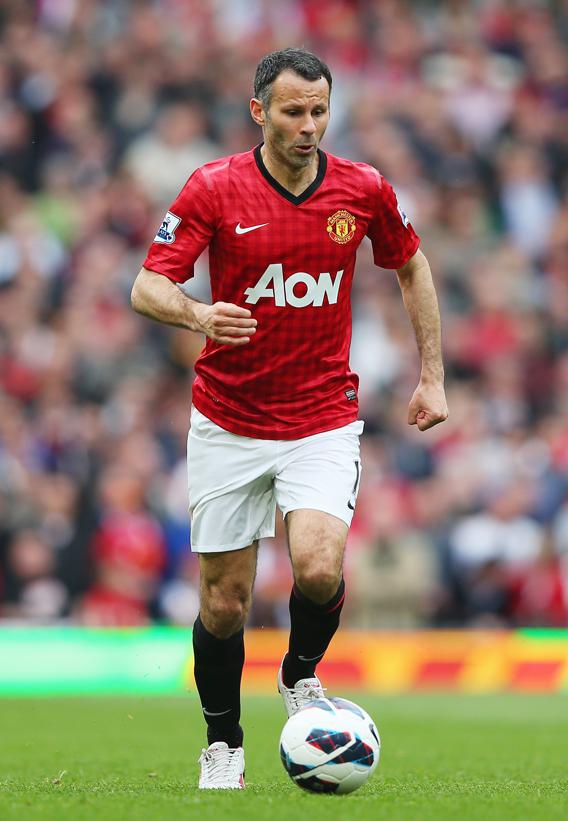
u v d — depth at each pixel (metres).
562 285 68.00
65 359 57.25
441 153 71.19
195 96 69.94
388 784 20.83
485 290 65.12
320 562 18.92
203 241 19.56
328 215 19.59
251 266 19.47
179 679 46.16
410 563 49.47
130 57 71.12
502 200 70.88
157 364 58.03
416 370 59.72
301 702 20.83
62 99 68.56
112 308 60.00
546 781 21.81
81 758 26.56
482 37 79.06
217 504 19.94
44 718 35.97
